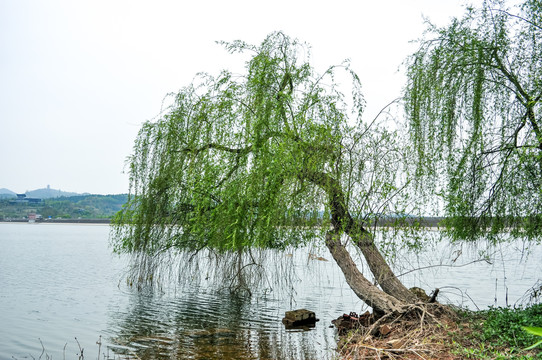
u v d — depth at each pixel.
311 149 10.57
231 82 12.22
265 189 10.92
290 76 11.84
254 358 8.52
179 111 13.31
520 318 8.41
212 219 12.34
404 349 7.54
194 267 15.20
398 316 9.51
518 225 10.20
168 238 14.61
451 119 10.08
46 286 19.03
